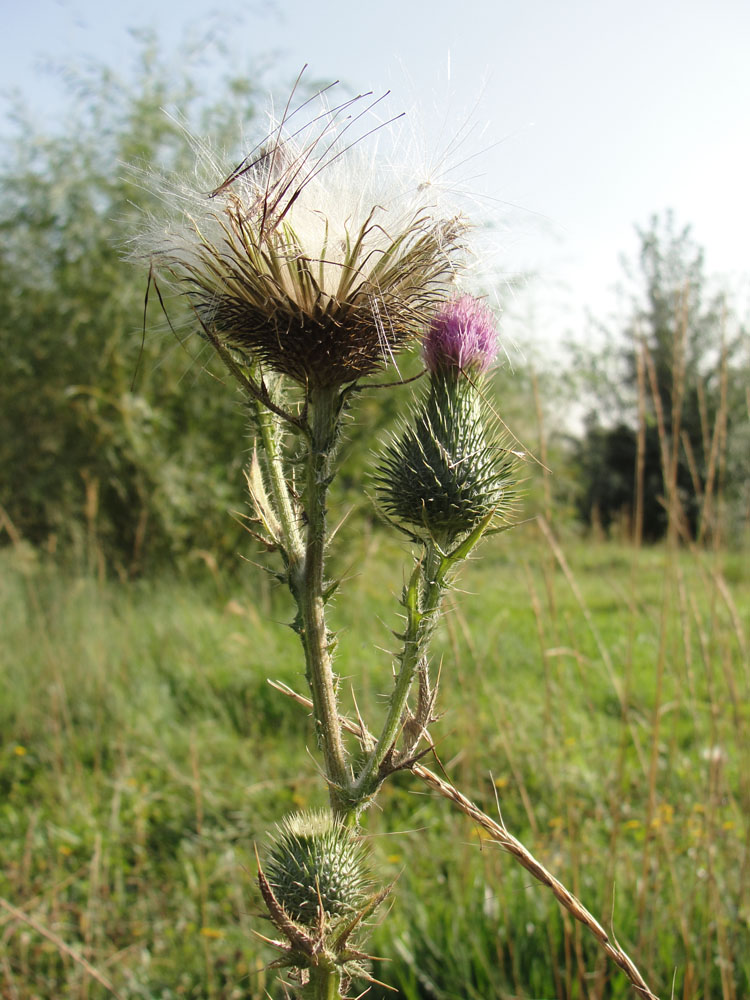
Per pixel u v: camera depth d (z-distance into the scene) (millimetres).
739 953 2789
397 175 1392
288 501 1310
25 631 5789
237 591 8305
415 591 1249
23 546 7434
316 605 1253
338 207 1344
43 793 4270
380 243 1303
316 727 1253
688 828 3145
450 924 3057
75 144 9328
